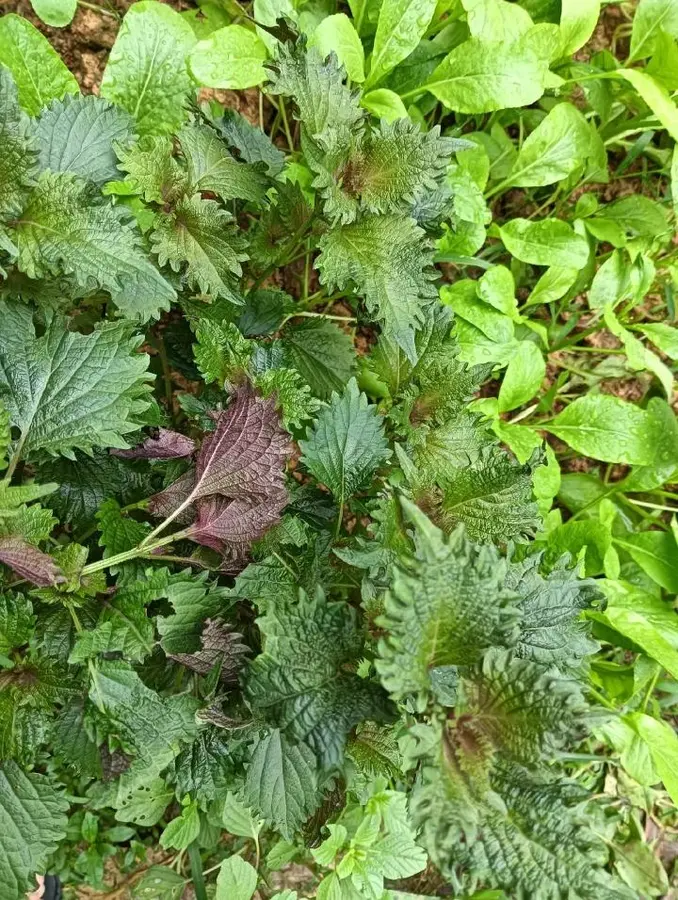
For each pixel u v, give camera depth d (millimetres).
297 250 540
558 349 704
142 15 458
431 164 402
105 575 407
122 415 377
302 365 504
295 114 400
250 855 580
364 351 642
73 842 538
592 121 653
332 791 418
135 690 369
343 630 336
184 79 471
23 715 365
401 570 263
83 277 355
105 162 411
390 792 506
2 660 357
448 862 257
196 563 406
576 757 367
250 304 494
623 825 679
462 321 600
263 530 397
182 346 473
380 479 451
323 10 569
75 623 371
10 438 360
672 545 663
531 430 640
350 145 402
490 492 388
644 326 677
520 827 275
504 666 285
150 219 452
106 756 384
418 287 407
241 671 366
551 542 625
